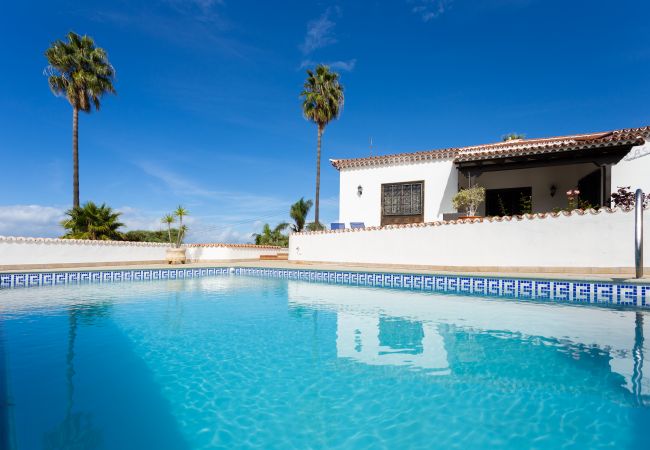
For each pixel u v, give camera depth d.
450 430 2.37
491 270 10.12
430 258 11.23
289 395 2.94
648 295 6.70
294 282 11.03
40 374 3.38
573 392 2.97
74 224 16.19
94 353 4.04
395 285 9.89
